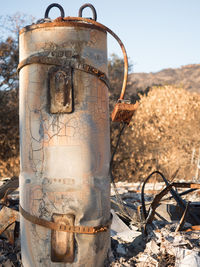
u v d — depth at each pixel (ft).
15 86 41.52
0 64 40.78
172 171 33.04
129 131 39.42
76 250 7.63
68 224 7.55
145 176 34.09
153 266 7.89
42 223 7.62
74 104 7.61
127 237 9.66
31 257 7.89
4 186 12.17
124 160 37.81
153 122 38.88
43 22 8.09
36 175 7.73
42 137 7.66
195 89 128.98
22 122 8.05
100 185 7.91
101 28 8.07
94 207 7.75
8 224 9.66
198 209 11.25
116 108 7.94
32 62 7.68
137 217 11.13
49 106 7.61
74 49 7.59
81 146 7.62
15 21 40.91
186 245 8.32
